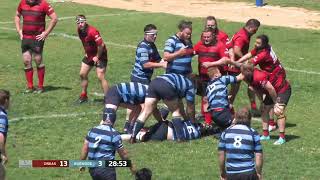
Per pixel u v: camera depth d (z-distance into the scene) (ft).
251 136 96.17
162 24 281.54
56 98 167.53
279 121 132.77
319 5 329.11
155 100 133.49
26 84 181.68
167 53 137.49
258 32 262.88
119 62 210.59
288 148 130.52
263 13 309.42
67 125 145.18
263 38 134.41
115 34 261.03
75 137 136.98
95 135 99.60
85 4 338.54
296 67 204.54
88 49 159.94
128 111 138.62
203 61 141.69
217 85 134.00
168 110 143.64
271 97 132.67
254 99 154.20
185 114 137.69
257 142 96.37
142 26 278.26
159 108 147.02
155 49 141.08
